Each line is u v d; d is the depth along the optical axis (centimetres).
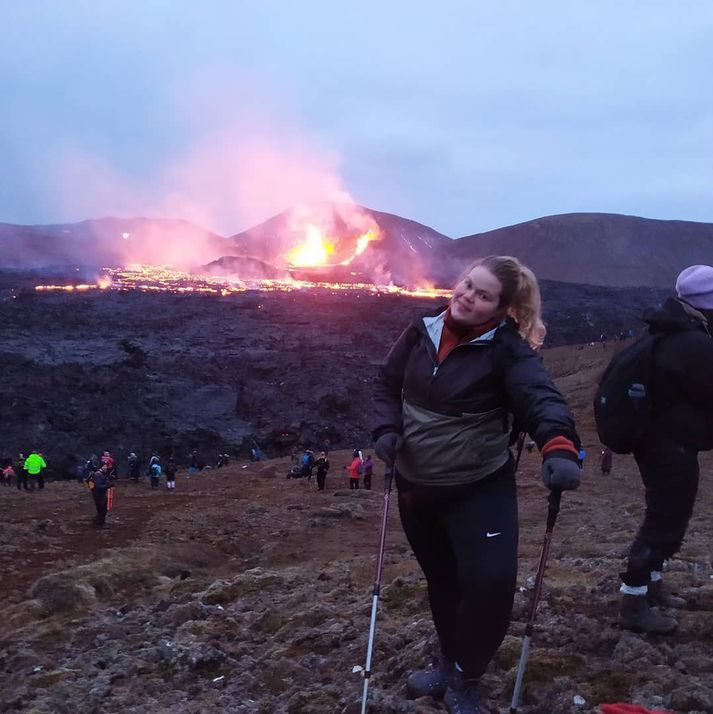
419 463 348
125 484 3516
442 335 351
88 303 13762
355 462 2961
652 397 453
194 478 3766
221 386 8719
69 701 490
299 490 3002
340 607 662
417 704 385
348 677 471
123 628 705
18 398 7588
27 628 806
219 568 1567
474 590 332
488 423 341
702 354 436
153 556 1441
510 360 334
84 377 8331
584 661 443
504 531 337
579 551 1027
